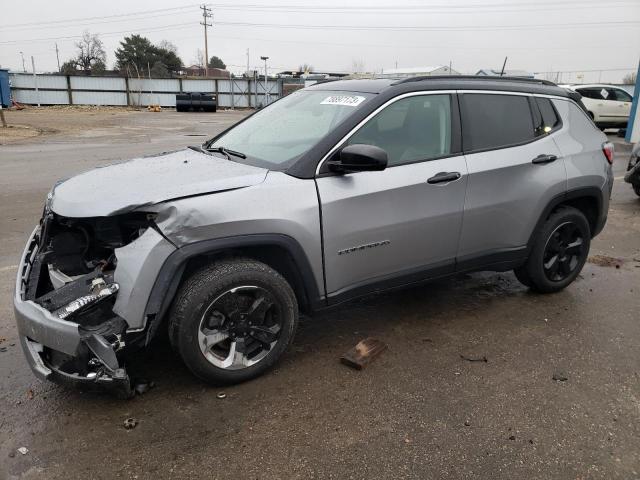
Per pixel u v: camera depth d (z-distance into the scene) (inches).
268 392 125.1
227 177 123.2
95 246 128.2
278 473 100.0
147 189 117.1
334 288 136.6
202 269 119.7
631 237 264.8
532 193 165.3
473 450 106.9
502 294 187.5
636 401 124.4
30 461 102.0
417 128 146.6
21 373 131.4
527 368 137.9
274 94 2185.0
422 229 145.7
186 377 130.3
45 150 587.8
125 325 112.0
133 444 107.0
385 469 101.4
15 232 254.7
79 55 3302.2
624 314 172.1
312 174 128.8
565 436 111.6
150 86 2001.7
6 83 1571.1
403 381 130.8
